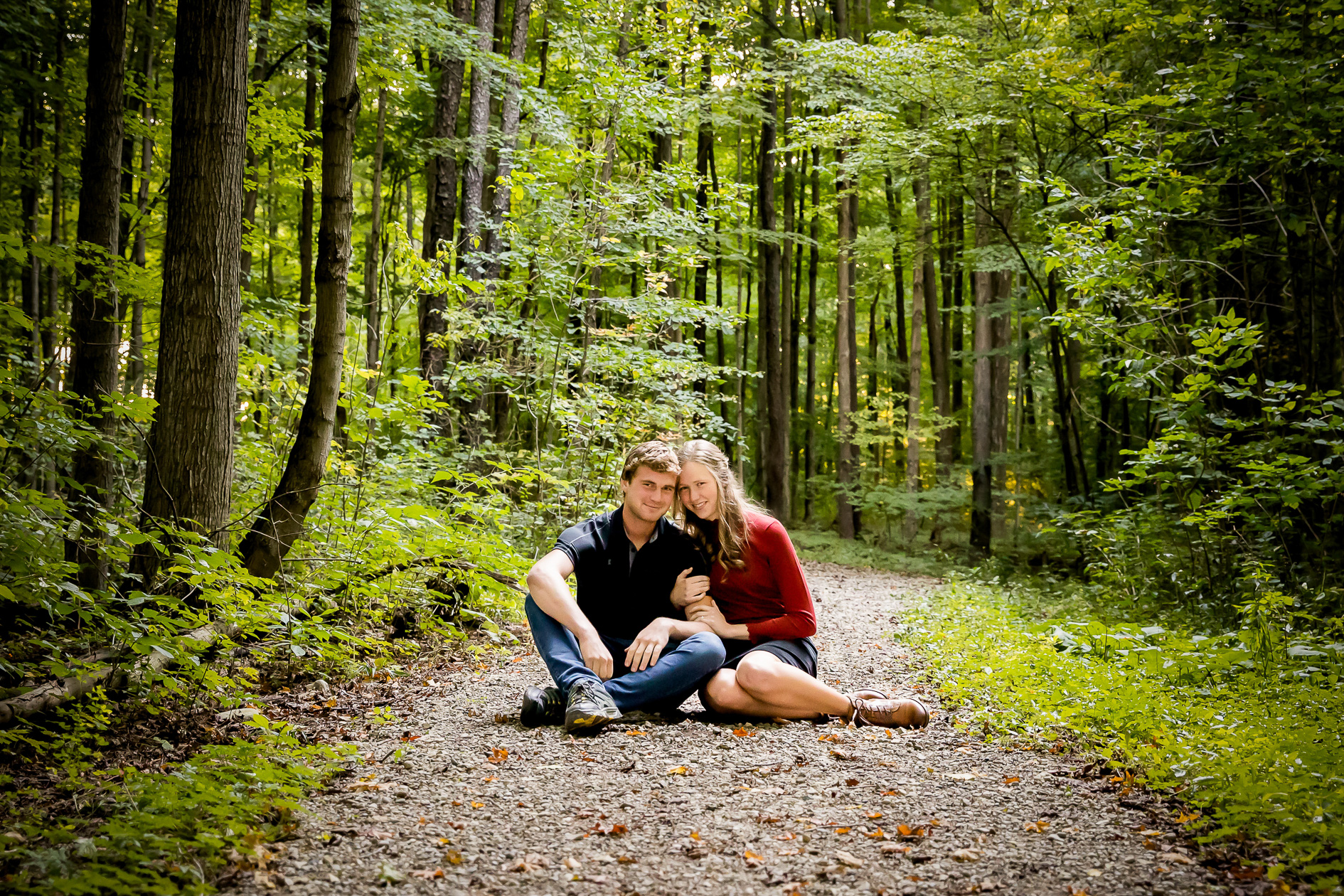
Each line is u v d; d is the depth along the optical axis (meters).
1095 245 8.12
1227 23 8.29
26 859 2.05
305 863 2.20
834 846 2.33
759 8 17.34
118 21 5.69
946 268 18.95
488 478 6.23
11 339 5.30
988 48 12.52
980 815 2.57
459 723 3.54
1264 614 5.31
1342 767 2.83
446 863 2.22
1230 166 8.20
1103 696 3.77
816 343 23.72
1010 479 18.12
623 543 3.86
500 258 8.63
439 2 11.43
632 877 2.15
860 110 12.66
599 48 9.43
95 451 5.49
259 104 8.70
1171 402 7.62
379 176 14.49
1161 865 2.23
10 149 9.73
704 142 18.98
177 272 4.32
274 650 4.23
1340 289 8.69
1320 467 6.57
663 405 9.42
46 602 3.43
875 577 12.27
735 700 3.60
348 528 5.18
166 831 2.27
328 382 4.79
